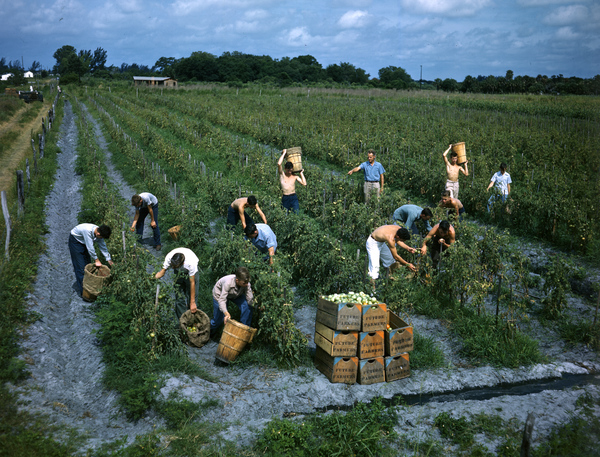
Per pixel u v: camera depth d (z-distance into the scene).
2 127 30.80
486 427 5.16
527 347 6.83
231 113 34.16
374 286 7.46
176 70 116.12
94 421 5.42
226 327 6.50
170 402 5.45
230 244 8.47
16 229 10.52
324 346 6.21
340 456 4.71
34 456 4.43
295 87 70.94
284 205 11.32
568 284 7.94
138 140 25.94
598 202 9.66
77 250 8.35
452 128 25.03
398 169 16.73
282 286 6.62
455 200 10.04
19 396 5.42
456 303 8.13
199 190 14.91
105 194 13.27
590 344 7.09
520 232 11.60
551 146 19.88
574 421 5.05
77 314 7.87
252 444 4.91
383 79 112.00
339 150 20.41
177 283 7.48
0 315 6.81
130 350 6.30
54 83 91.94
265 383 6.15
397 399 5.84
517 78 61.03
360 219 10.60
